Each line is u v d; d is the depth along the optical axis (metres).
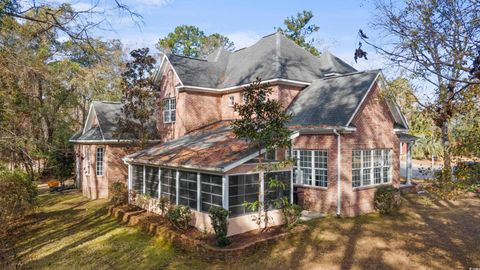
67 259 12.21
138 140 22.89
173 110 24.17
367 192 17.48
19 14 10.48
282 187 14.63
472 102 7.40
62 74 19.05
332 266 10.76
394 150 19.17
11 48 12.02
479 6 6.82
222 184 12.88
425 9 7.86
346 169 16.48
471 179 7.66
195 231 13.69
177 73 22.81
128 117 24.75
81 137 25.80
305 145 17.72
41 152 16.78
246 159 13.06
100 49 12.62
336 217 16.16
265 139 12.80
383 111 18.48
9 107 14.19
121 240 14.09
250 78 21.58
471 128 7.73
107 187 23.92
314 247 12.36
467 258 11.06
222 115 24.03
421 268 10.45
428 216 16.52
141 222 15.53
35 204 19.28
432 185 9.48
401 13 8.91
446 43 7.40
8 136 13.23
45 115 20.89
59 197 24.72
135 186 19.33
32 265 11.78
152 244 13.42
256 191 13.86
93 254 12.62
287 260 11.30
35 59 12.87
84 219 17.98
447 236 13.34
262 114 13.27
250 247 11.77
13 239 14.86
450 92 7.78
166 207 15.93
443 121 7.44
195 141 18.48
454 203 19.33
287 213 14.05
